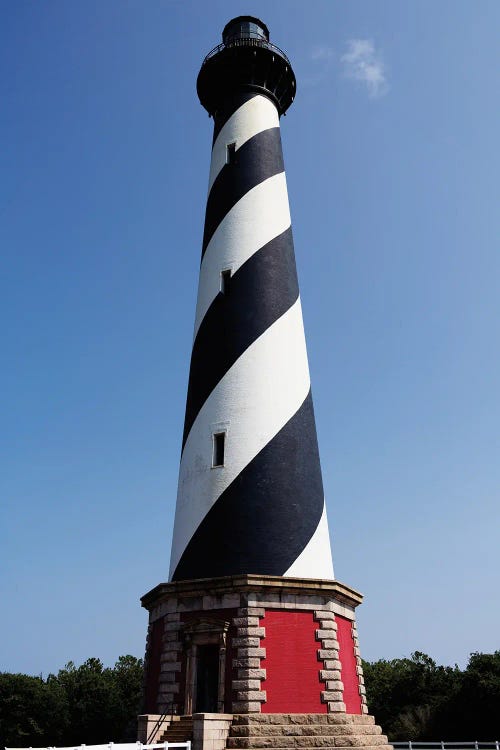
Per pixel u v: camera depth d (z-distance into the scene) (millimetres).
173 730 17688
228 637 19031
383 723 60344
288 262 26672
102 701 65938
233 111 30250
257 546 20578
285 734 17469
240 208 27047
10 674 63594
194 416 23953
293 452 22594
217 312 25141
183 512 22578
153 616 22094
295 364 24484
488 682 50219
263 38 33812
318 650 19312
